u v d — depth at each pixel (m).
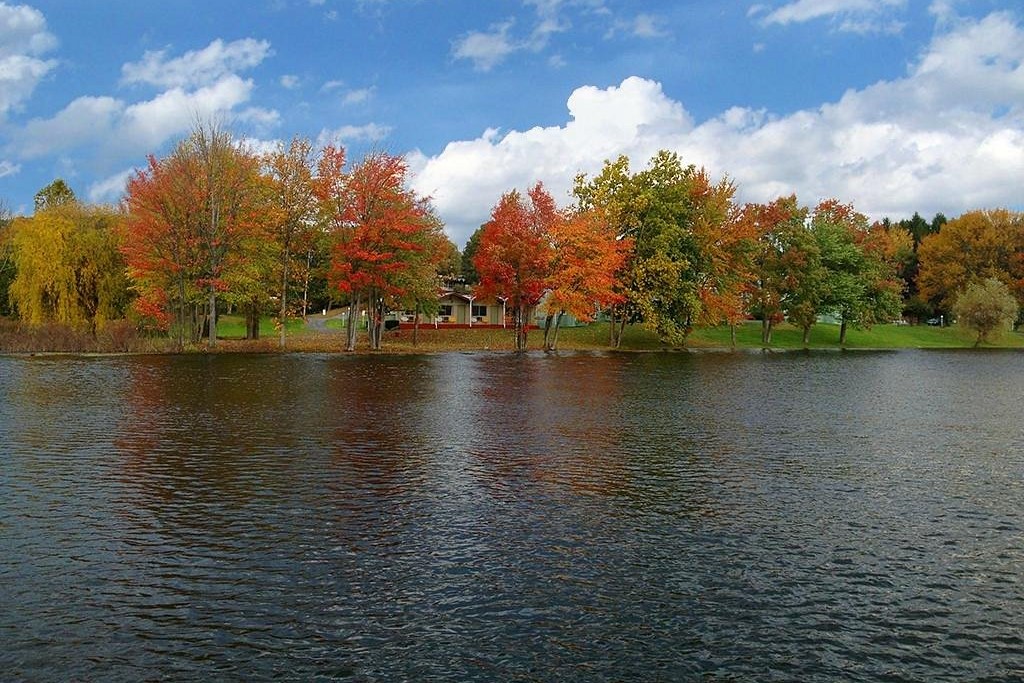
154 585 9.80
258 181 55.00
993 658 8.17
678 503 14.09
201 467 16.45
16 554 10.89
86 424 21.94
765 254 83.00
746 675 7.73
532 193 62.84
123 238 56.09
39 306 55.03
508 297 64.19
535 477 15.98
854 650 8.30
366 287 60.50
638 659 8.02
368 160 56.47
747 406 28.73
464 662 7.91
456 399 29.25
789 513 13.56
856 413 27.42
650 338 80.62
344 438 20.12
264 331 85.31
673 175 70.19
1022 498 14.80
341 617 8.92
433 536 11.90
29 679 7.46
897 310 91.56
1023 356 72.69
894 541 12.01
